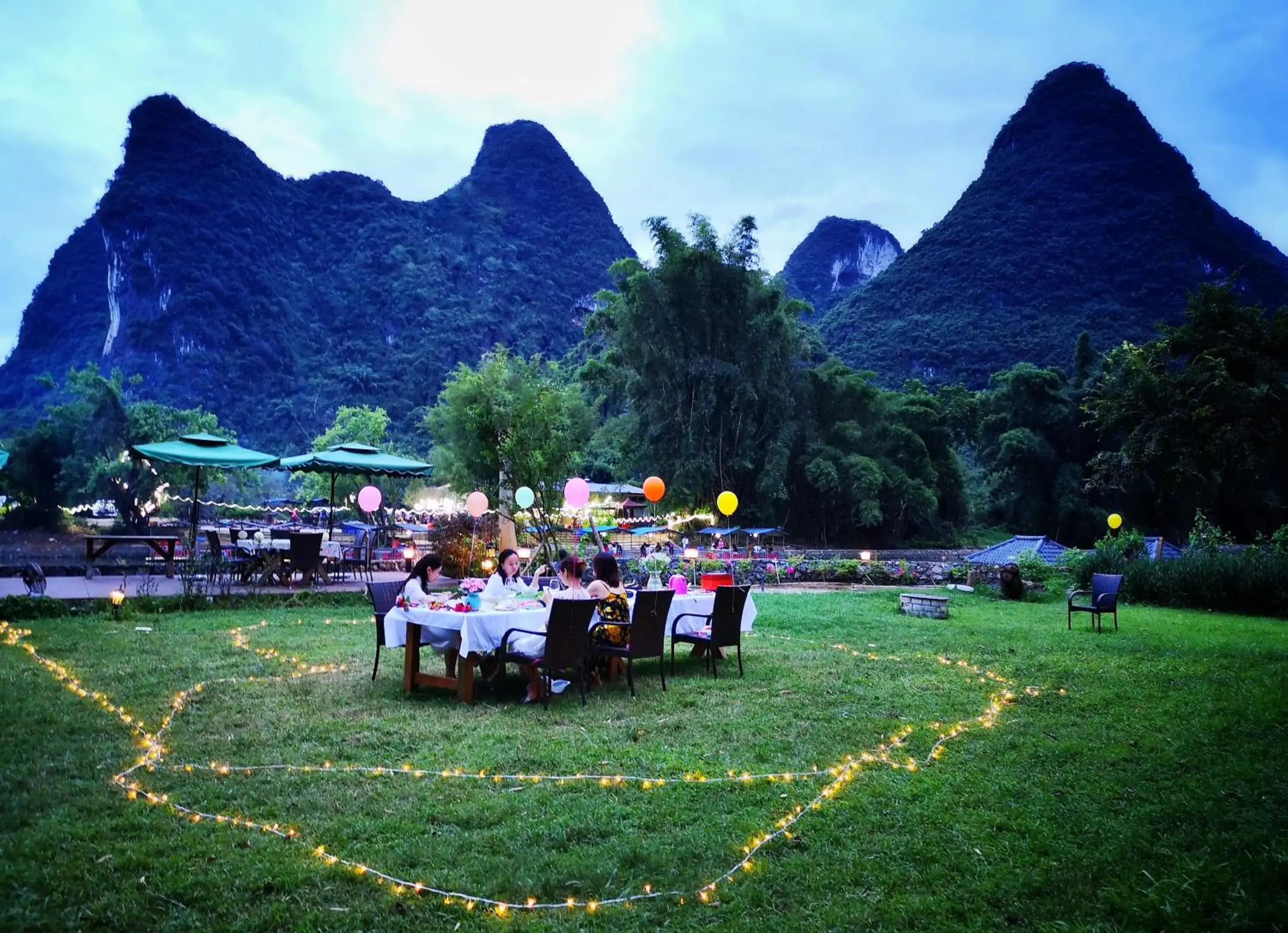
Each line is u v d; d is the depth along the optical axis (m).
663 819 3.94
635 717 5.94
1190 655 8.68
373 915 2.98
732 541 32.84
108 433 33.91
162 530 25.20
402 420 127.56
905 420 45.94
